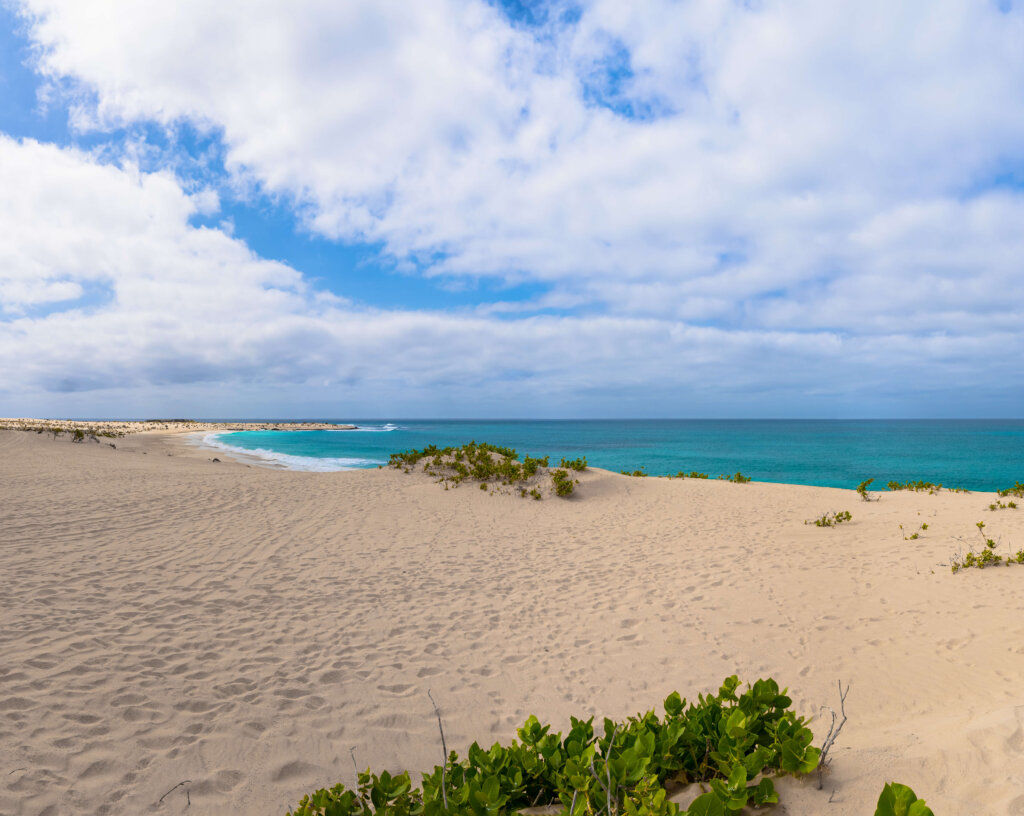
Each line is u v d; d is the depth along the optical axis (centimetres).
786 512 1269
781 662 508
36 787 319
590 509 1373
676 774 271
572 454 4650
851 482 2645
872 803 220
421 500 1386
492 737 401
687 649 545
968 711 365
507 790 249
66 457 1967
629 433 9681
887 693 434
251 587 699
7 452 1955
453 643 562
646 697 455
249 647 529
